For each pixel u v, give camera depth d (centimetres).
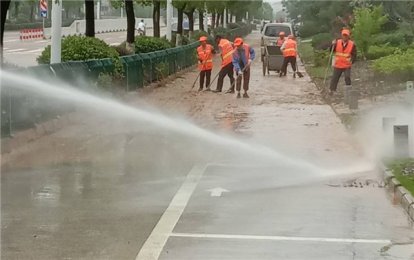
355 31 2916
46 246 651
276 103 1936
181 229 717
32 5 6712
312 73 2928
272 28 3741
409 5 3225
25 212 775
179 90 2312
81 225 725
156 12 3731
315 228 728
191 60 3491
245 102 1959
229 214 781
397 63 2134
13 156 1120
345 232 715
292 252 645
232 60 2188
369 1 3409
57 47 1595
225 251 646
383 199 862
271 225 738
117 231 705
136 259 618
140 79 2247
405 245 673
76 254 629
